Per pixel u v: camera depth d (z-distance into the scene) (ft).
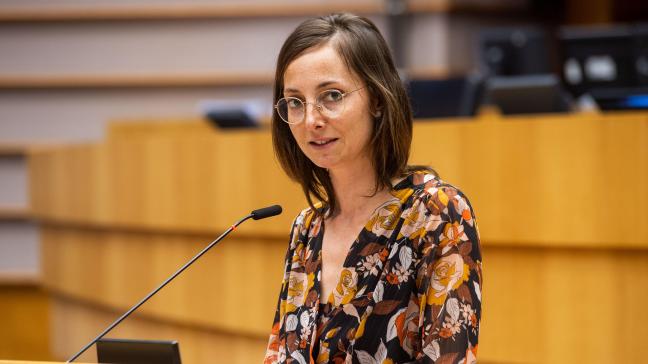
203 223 24.59
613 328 18.52
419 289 9.40
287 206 22.18
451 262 9.23
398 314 9.38
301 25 9.98
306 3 47.03
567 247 18.89
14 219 50.67
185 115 48.85
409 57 45.60
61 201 33.01
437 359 9.01
